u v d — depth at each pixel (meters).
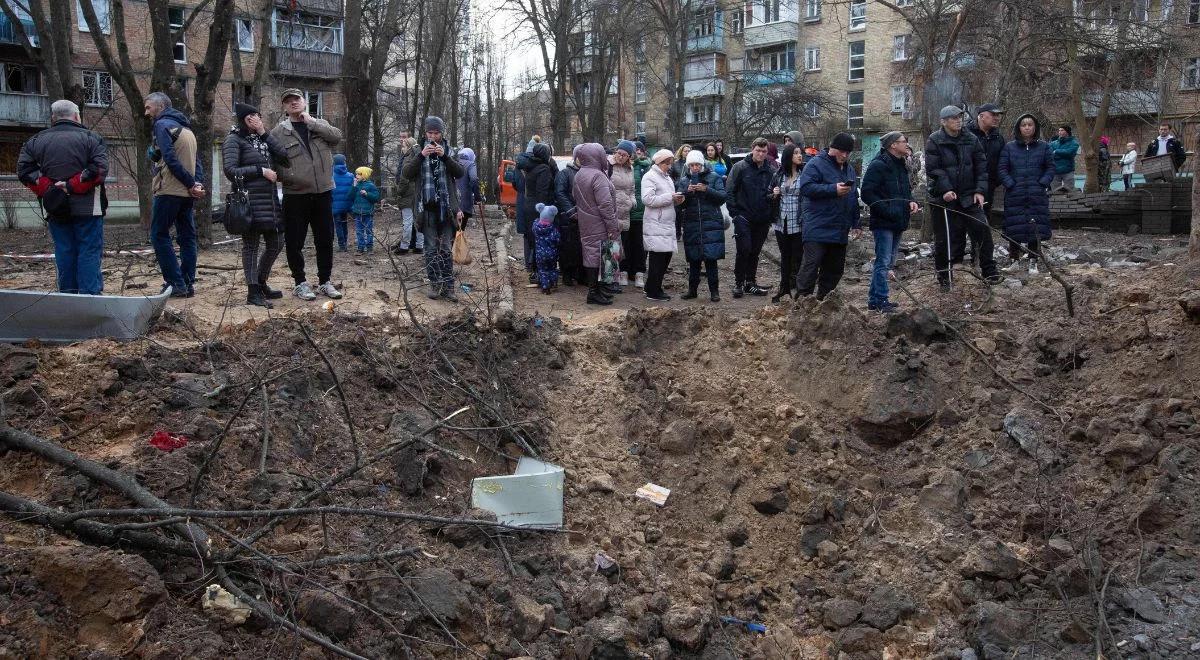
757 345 7.31
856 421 6.53
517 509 5.27
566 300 9.18
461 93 42.72
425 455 5.38
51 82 18.97
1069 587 4.88
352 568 4.39
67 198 6.66
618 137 38.94
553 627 4.63
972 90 17.28
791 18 40.31
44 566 3.69
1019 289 7.96
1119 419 5.79
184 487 4.41
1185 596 4.62
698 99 43.06
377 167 29.17
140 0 29.28
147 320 6.04
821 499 6.02
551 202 10.03
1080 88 21.34
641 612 4.88
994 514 5.61
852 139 7.85
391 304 7.93
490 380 6.37
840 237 7.91
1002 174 9.05
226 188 32.34
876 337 6.95
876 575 5.54
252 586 4.07
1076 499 5.49
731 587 5.55
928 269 10.73
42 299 5.43
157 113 7.52
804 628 5.37
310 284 8.92
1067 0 15.47
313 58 33.47
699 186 9.05
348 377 5.87
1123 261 10.33
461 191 10.97
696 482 6.22
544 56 31.41
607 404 6.55
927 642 4.99
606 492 5.86
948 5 15.08
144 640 3.64
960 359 6.77
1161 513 5.12
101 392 4.96
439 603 4.36
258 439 4.94
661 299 9.33
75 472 4.34
